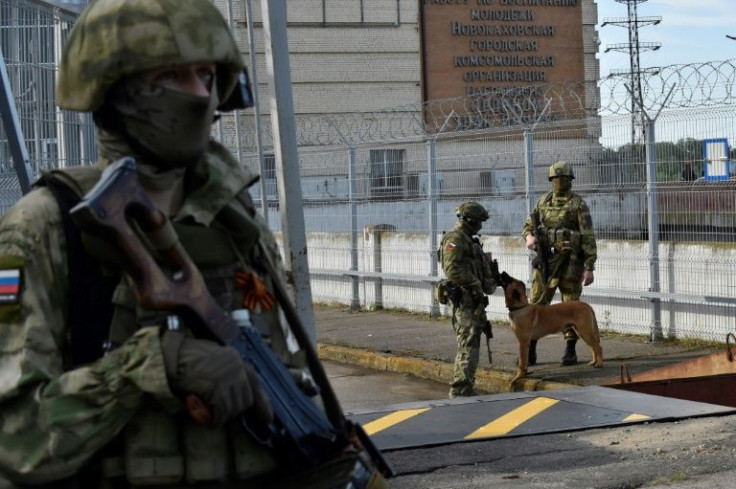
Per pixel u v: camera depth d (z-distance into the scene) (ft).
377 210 51.13
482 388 33.50
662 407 21.76
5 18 25.85
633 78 40.70
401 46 112.98
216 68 7.00
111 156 6.73
